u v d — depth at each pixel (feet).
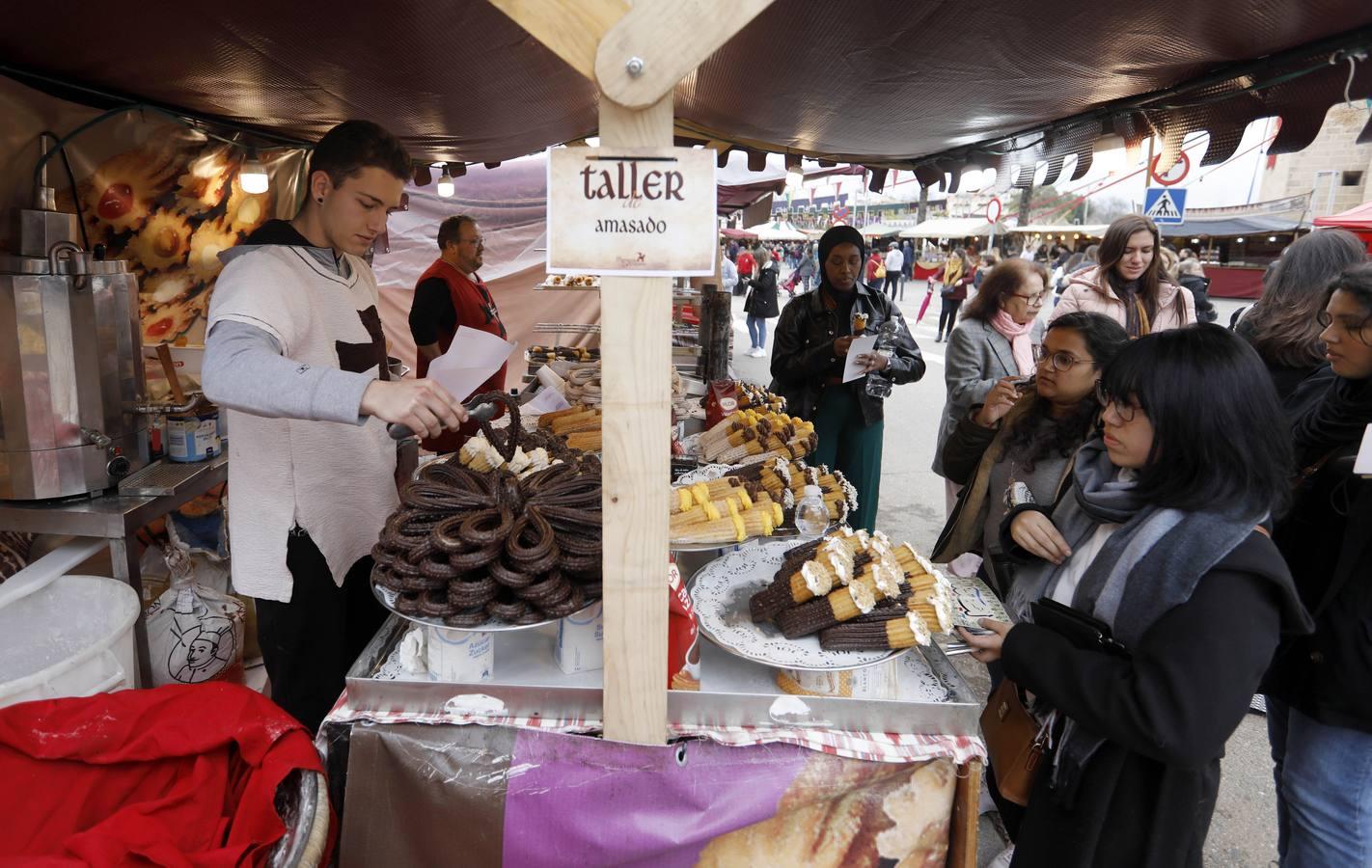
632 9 3.17
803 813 4.51
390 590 4.80
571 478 5.65
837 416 13.34
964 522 7.55
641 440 3.83
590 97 11.04
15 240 8.89
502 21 7.40
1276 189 84.58
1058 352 6.63
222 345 5.16
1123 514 4.78
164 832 4.00
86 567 9.93
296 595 6.61
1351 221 22.91
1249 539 4.26
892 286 83.46
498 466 6.43
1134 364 4.61
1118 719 4.25
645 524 3.97
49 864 3.67
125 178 10.71
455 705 4.55
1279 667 6.18
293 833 4.04
